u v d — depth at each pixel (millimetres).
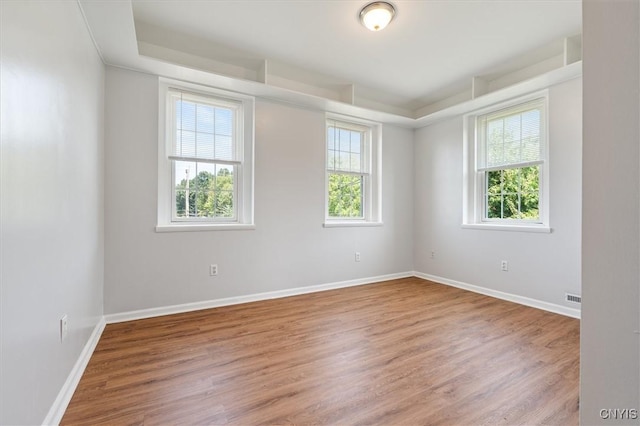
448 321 2875
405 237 4824
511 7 2398
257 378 1882
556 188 3164
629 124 606
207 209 3371
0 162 1032
